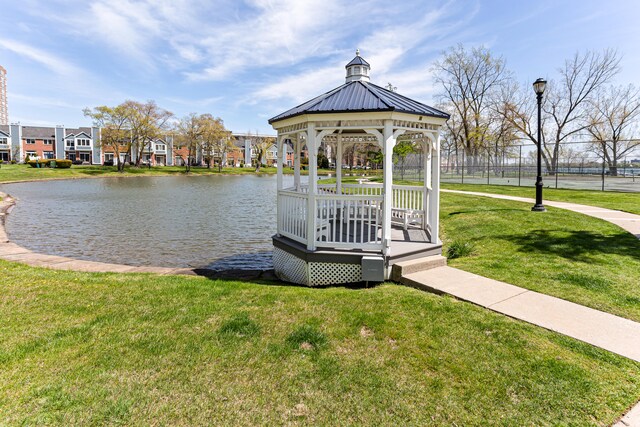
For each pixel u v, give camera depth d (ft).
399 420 7.19
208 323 11.64
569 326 10.93
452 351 9.70
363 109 16.16
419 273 16.76
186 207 56.85
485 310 12.28
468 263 18.70
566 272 16.24
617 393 7.79
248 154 287.48
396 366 9.09
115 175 155.84
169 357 9.50
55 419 7.10
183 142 200.44
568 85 108.88
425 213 23.67
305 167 221.05
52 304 13.41
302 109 17.97
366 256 16.92
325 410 7.50
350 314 12.28
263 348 10.00
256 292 15.10
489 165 79.25
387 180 16.72
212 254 27.94
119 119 167.53
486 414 7.30
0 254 24.14
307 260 17.69
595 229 25.03
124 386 8.22
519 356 9.32
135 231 37.17
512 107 103.91
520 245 22.15
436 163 19.24
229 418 7.25
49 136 217.36
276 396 7.95
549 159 102.42
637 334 10.40
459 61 116.88
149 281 17.04
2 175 120.88
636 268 16.72
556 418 7.13
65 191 84.33
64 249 29.37
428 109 18.71
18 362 9.19
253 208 56.24
